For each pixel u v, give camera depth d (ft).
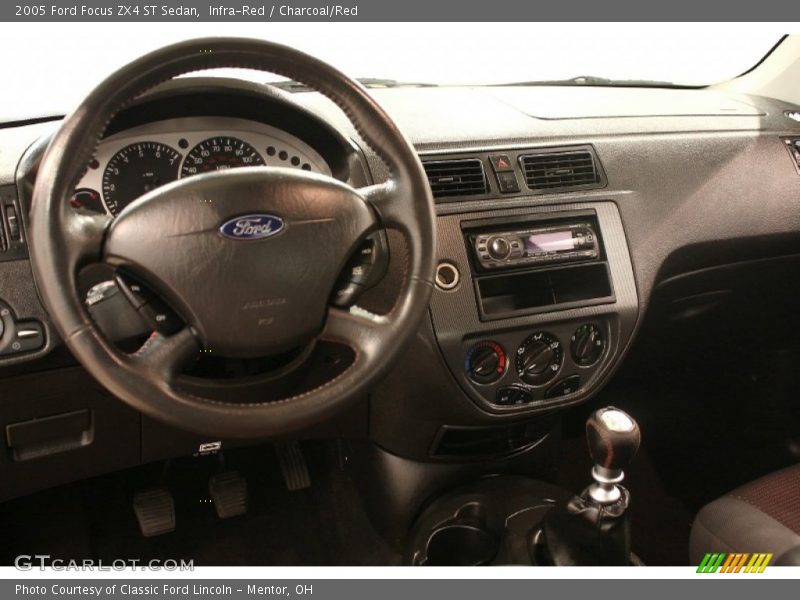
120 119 3.30
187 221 2.60
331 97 2.86
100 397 3.62
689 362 6.00
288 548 4.99
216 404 2.60
